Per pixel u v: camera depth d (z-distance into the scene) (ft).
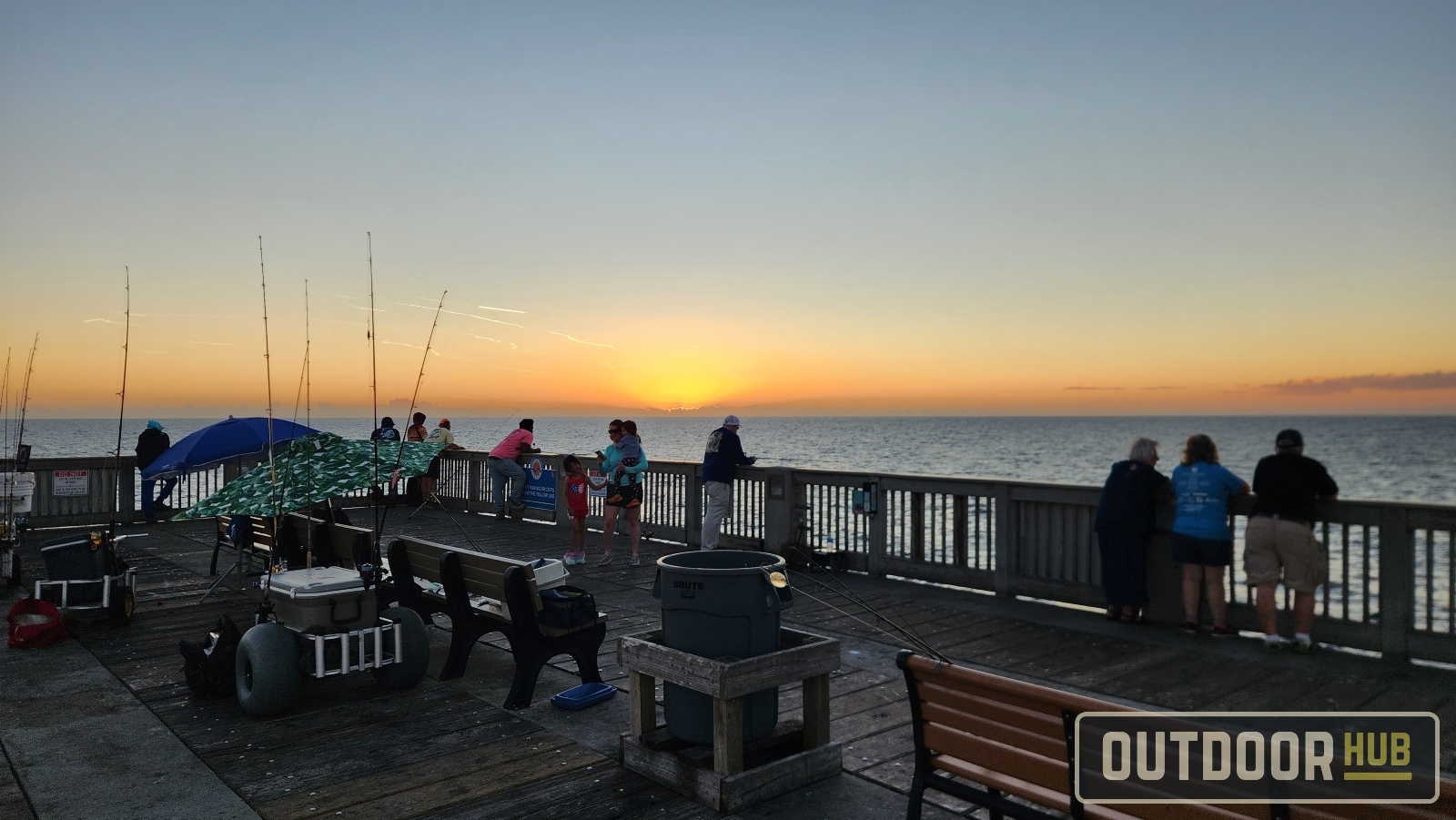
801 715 18.26
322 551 27.61
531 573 19.11
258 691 17.84
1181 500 25.58
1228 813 8.38
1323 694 19.77
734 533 39.78
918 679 11.41
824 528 36.24
